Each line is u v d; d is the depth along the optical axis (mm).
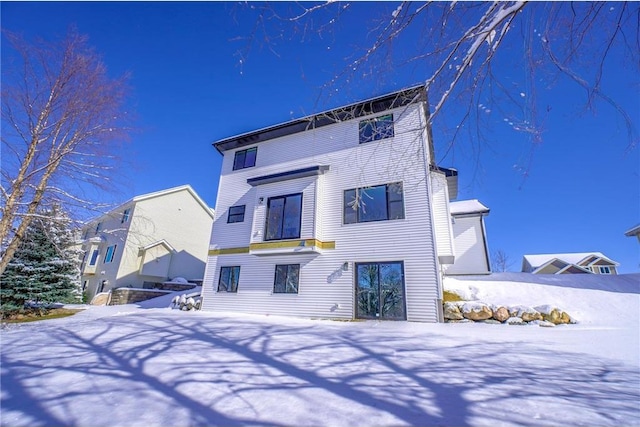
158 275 20641
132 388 3066
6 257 8219
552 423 2217
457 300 9164
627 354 4340
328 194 10750
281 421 2312
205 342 5301
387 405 2584
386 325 7551
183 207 23391
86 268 21266
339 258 9836
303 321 8500
